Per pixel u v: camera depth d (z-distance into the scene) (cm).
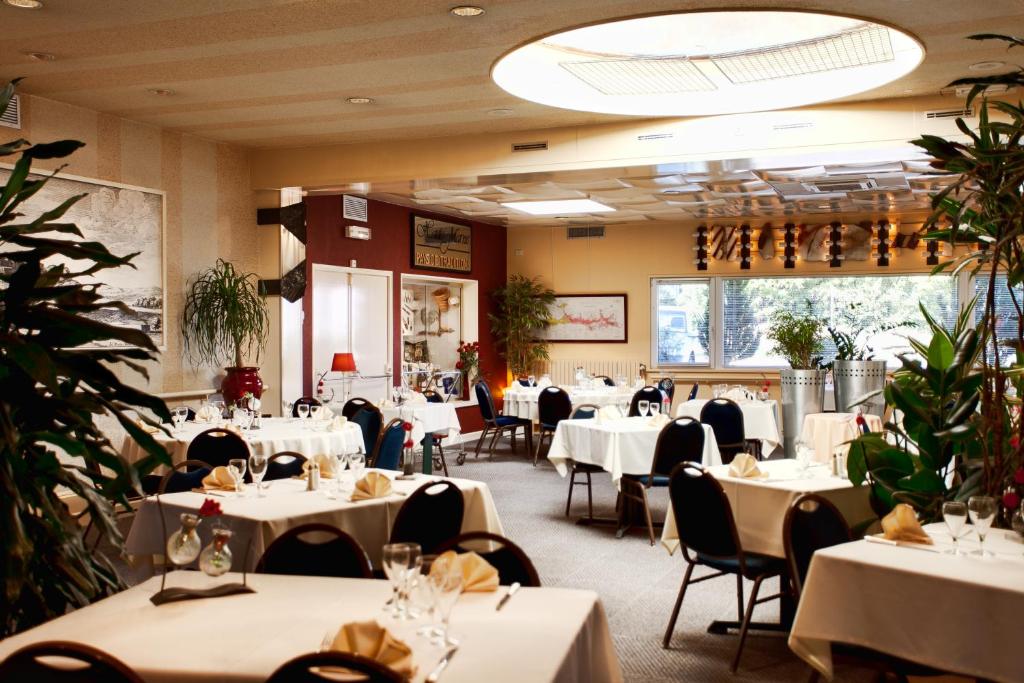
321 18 522
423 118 771
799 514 379
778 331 1183
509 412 1172
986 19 523
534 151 815
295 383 961
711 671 414
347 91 684
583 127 798
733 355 1345
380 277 1152
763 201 1123
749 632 471
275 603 269
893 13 515
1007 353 1191
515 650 228
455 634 240
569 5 500
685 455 674
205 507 280
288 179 905
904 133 712
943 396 429
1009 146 395
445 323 1330
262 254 934
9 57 599
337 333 1073
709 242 1341
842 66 683
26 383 305
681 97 759
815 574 325
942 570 301
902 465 450
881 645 306
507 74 667
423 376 1255
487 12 512
